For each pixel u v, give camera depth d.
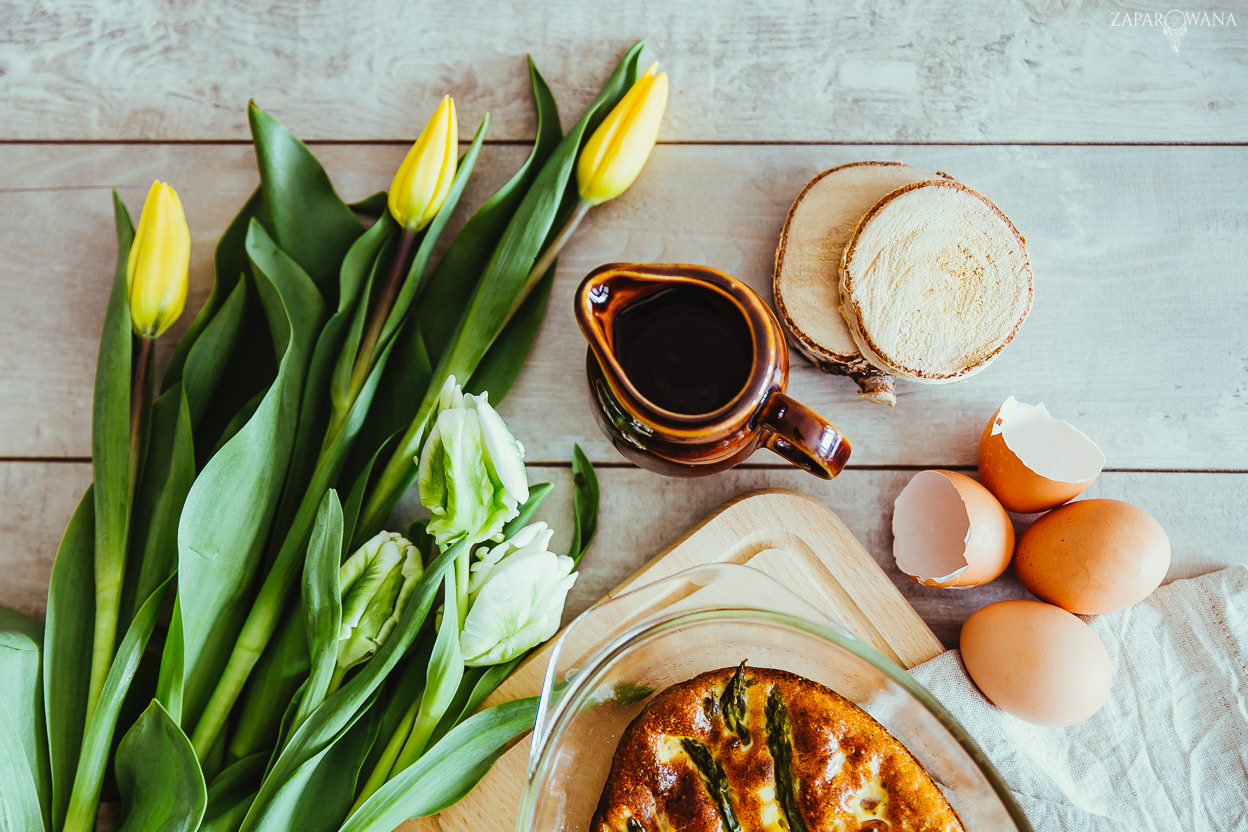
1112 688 0.47
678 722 0.41
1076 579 0.44
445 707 0.42
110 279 0.49
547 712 0.40
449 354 0.45
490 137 0.49
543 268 0.46
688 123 0.49
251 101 0.45
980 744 0.45
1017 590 0.48
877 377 0.46
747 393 0.39
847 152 0.49
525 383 0.48
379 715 0.45
